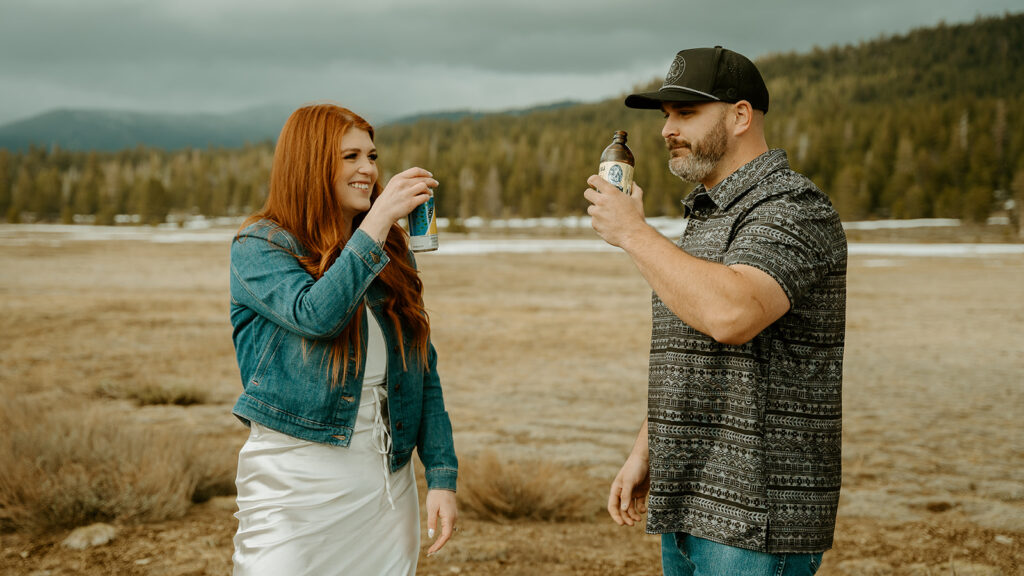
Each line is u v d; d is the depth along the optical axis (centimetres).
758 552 178
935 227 10644
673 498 188
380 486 205
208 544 407
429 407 231
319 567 197
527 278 3488
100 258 4194
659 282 174
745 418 180
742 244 177
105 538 411
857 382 1123
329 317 183
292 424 196
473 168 15725
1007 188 12669
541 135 19325
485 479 504
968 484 579
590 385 1089
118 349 1319
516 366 1254
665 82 200
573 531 460
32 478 443
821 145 14438
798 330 182
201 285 2819
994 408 922
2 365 1117
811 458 181
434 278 3391
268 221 202
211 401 893
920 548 432
